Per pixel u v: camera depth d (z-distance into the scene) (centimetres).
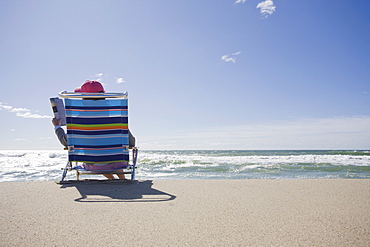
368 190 302
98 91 368
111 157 359
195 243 146
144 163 1140
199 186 336
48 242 148
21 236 157
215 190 307
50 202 246
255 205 232
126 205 234
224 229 169
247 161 1258
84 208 223
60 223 182
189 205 233
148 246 142
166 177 634
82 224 179
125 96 355
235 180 391
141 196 273
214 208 222
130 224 179
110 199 259
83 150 354
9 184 352
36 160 1312
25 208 223
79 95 345
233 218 193
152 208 223
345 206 226
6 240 150
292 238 152
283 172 775
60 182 354
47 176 652
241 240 150
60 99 383
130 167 378
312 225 175
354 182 364
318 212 207
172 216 199
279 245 142
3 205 234
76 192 296
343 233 159
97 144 355
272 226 174
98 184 348
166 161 1229
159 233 162
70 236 157
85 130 353
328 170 834
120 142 359
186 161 1239
